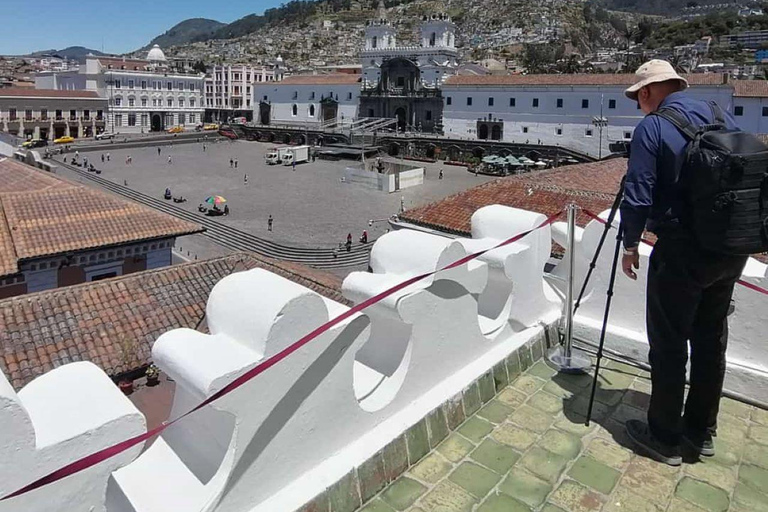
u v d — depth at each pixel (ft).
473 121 291.99
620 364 19.21
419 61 322.34
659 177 13.16
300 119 370.94
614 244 19.83
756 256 51.62
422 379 14.80
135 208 92.22
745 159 11.82
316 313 11.10
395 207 199.72
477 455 14.23
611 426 15.65
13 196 87.81
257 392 10.32
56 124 343.05
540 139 272.92
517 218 19.19
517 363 18.19
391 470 13.00
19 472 8.11
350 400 12.45
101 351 49.19
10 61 638.94
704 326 14.38
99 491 8.94
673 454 14.16
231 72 437.17
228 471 10.22
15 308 51.26
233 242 162.91
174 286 58.90
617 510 12.64
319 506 11.29
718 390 14.51
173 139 350.23
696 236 12.79
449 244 14.62
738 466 14.26
